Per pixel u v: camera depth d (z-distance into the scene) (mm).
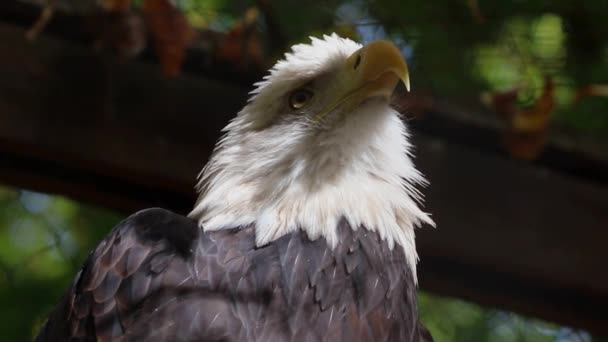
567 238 11992
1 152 10727
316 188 8398
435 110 11766
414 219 8688
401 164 8695
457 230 11680
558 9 11797
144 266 7820
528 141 11617
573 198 12148
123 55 10914
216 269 7867
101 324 7648
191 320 7520
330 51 8898
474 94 12305
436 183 11758
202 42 11281
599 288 11953
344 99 8586
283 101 8828
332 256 8094
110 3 10758
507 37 11992
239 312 7668
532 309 12203
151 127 10938
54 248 13102
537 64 12094
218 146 8984
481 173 11945
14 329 12742
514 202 11945
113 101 10844
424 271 11938
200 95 11211
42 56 10703
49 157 10664
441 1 11922
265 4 11500
